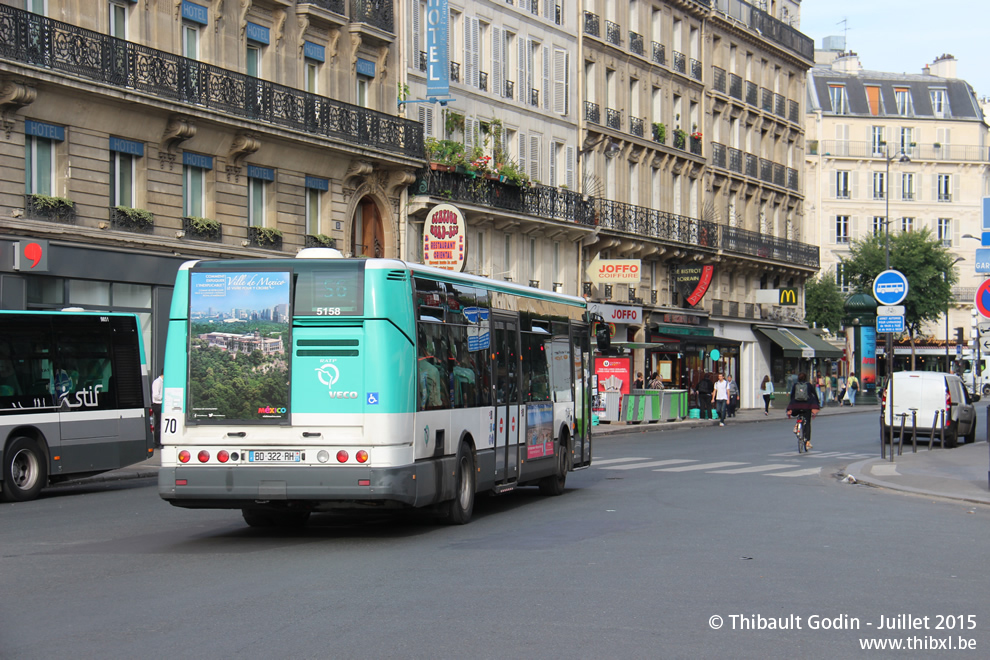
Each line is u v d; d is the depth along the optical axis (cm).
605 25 5250
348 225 3631
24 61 2531
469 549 1225
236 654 748
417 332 1348
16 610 902
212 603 920
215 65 3092
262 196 3325
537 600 927
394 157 3712
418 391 1339
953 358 9769
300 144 3350
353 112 3559
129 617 870
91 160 2770
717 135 6291
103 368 2070
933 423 2906
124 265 2852
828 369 7569
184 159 3041
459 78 4228
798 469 2375
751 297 6638
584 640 784
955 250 9769
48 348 1969
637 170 5509
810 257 7219
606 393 4253
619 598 936
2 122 2552
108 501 1827
